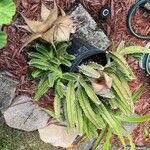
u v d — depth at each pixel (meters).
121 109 0.92
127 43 0.99
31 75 0.89
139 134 1.11
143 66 1.03
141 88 1.03
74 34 0.89
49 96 0.94
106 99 0.92
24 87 0.92
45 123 0.97
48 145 1.01
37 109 0.94
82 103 0.87
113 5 0.93
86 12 0.89
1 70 0.89
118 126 0.93
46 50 0.85
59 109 0.87
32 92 0.93
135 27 0.99
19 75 0.90
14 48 0.87
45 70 0.86
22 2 0.83
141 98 1.08
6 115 0.92
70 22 0.80
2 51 0.87
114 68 0.89
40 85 0.87
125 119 0.97
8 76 0.89
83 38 0.90
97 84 0.85
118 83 0.89
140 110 1.09
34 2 0.84
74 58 0.85
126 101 0.90
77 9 0.88
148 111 1.11
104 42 0.93
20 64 0.89
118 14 0.94
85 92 0.88
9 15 0.70
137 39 1.01
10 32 0.85
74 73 0.86
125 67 0.87
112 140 1.09
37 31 0.80
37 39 0.85
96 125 0.87
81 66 0.86
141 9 0.97
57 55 0.85
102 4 0.91
